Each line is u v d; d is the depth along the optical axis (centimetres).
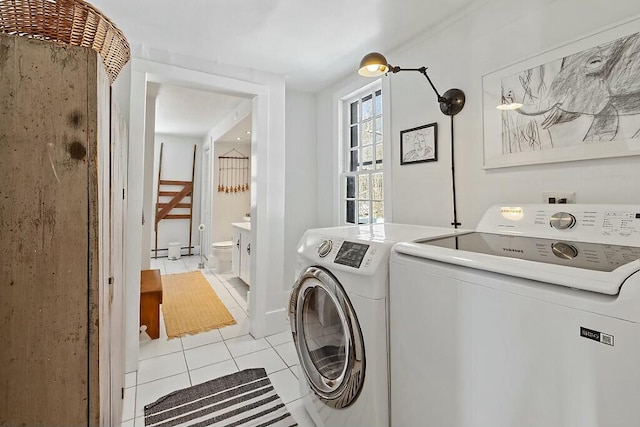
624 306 63
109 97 94
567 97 138
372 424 118
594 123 129
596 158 129
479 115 176
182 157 614
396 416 115
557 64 141
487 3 172
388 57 238
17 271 69
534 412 75
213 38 213
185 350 238
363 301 119
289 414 167
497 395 83
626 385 62
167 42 217
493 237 133
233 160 554
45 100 70
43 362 70
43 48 71
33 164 69
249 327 280
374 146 275
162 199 598
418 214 216
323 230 168
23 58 69
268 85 273
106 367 91
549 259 87
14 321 68
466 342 91
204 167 608
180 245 594
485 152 172
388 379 118
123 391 167
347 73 280
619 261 83
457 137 189
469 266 92
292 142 324
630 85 119
